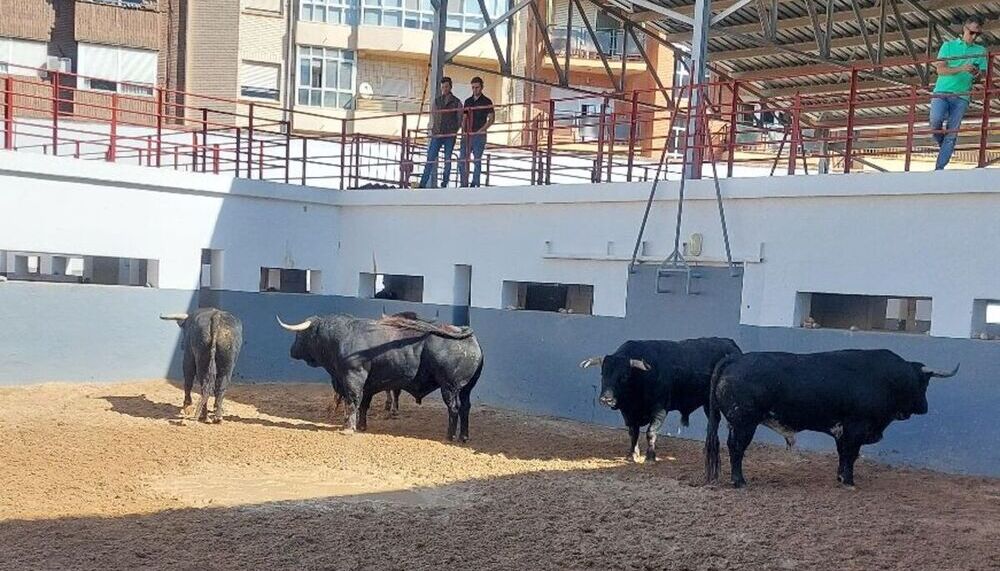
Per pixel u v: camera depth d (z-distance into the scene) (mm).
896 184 13148
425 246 19375
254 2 40250
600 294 16562
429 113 19688
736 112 15242
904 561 8625
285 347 20000
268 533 9273
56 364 17391
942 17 18672
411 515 10070
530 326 17406
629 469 12641
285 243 20172
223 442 13562
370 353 14695
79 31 35781
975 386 12367
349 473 12117
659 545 9078
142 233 18281
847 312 15203
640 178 19594
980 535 9477
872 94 22156
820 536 9367
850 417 11312
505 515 10094
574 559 8648
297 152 29469
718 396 11555
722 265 14984
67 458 12094
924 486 11734
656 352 13125
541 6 41125
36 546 8672
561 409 16859
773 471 12562
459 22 41781
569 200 16906
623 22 21938
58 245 17250
